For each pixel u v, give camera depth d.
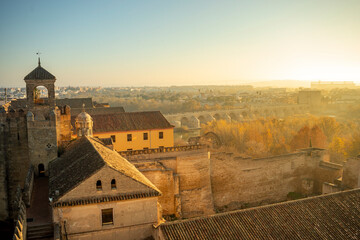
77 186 30.53
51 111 46.91
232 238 27.59
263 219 30.02
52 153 47.00
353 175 53.50
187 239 27.16
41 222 33.44
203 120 171.75
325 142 89.88
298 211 31.50
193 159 53.25
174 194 50.72
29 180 39.31
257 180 60.47
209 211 54.59
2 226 44.25
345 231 29.75
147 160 51.47
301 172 65.38
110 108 92.19
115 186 32.06
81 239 31.14
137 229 33.09
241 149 97.69
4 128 45.59
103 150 40.06
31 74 47.69
